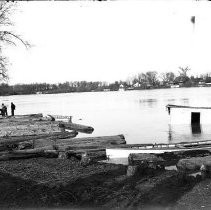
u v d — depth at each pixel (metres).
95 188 12.92
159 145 22.05
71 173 15.85
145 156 19.06
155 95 149.62
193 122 43.41
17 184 13.93
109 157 21.52
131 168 14.62
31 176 15.40
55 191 12.77
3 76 35.78
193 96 113.00
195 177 13.27
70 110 84.12
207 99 86.19
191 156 19.89
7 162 19.61
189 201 10.83
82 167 17.11
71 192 12.54
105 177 14.73
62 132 36.28
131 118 56.19
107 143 26.31
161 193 11.71
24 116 54.12
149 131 39.34
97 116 63.00
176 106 43.97
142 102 101.62
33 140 29.34
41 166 17.81
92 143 26.36
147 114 62.25
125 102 109.06
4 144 27.53
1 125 41.03
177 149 20.41
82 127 41.44
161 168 15.40
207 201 10.70
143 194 11.76
